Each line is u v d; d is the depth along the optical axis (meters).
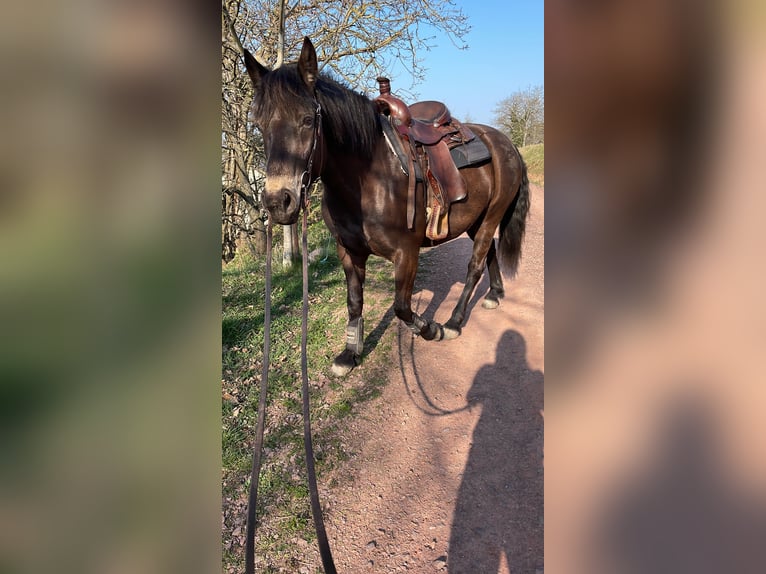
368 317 4.12
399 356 3.49
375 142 2.67
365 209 2.73
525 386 3.06
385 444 2.56
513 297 4.62
